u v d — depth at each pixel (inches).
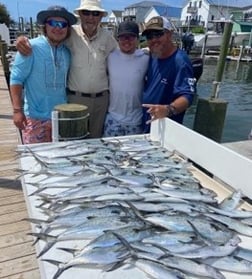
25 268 80.0
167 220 57.3
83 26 118.7
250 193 66.8
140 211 60.7
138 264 47.6
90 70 121.9
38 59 112.0
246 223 58.5
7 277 77.2
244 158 68.2
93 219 57.6
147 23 112.1
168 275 45.8
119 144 96.4
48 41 113.8
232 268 48.0
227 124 327.0
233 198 66.1
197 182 73.8
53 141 102.9
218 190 72.4
